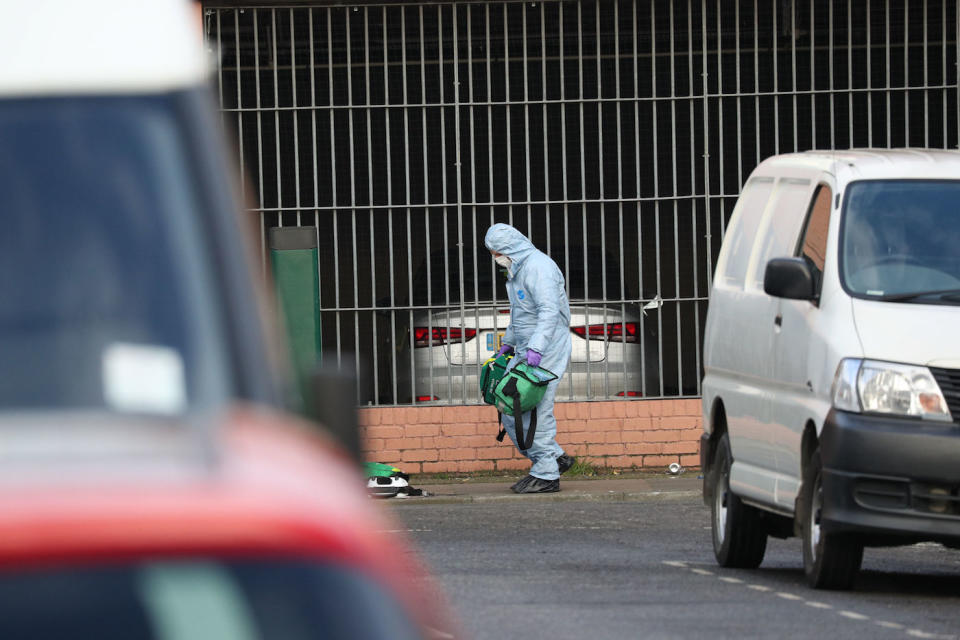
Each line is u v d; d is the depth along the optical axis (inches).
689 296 1823.3
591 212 1815.9
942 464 930.7
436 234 1817.2
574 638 806.5
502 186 1814.7
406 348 1815.9
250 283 263.7
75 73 277.6
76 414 235.0
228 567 200.2
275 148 1808.6
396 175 1814.7
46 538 192.2
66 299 257.9
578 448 1792.6
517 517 1480.1
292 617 201.2
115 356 252.2
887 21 1790.1
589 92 1815.9
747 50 1811.0
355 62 1802.4
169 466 209.2
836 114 1811.0
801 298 1024.9
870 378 957.8
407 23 1796.3
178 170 270.2
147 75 278.5
